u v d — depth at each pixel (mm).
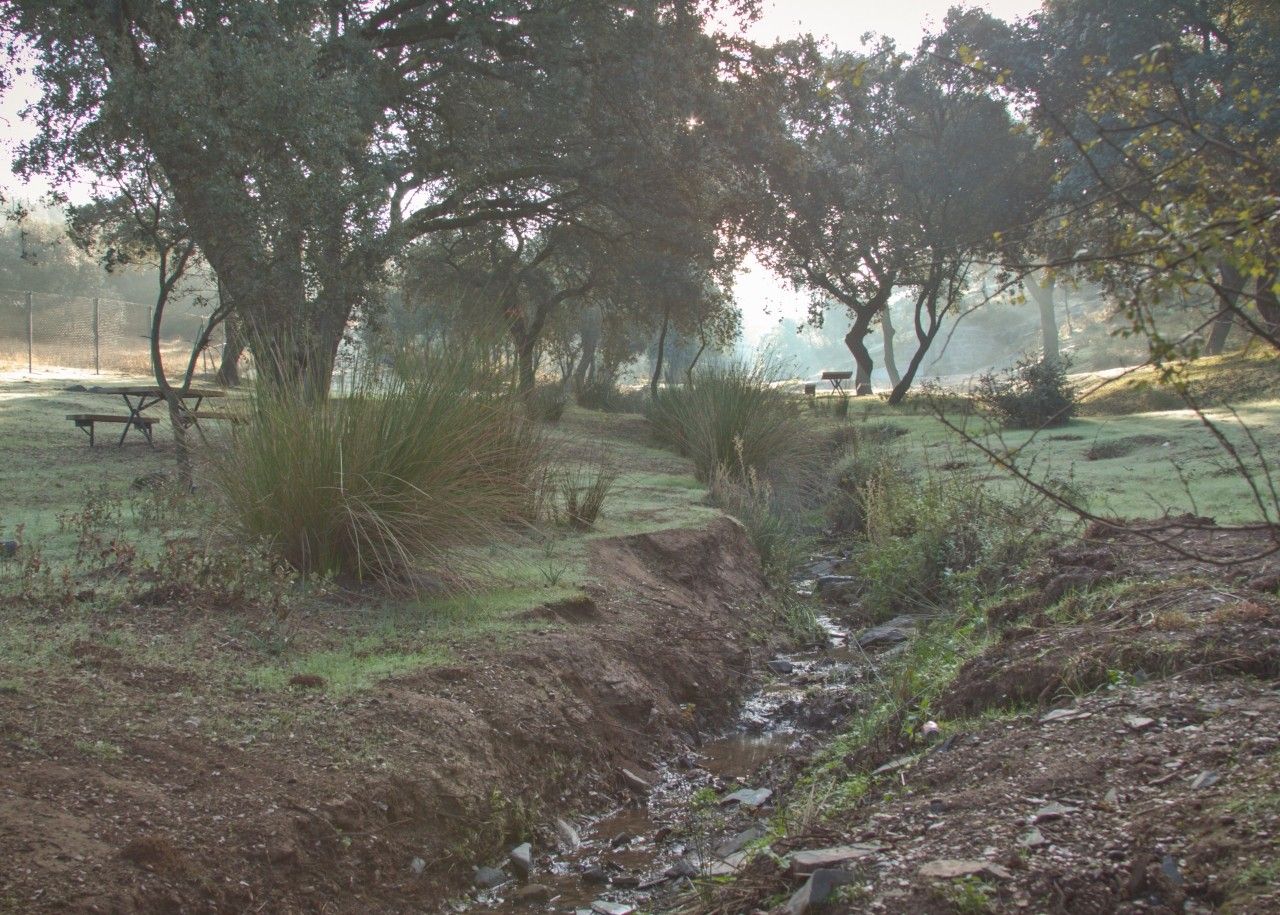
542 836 4598
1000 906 2783
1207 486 9836
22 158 10609
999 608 6668
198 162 10211
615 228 25172
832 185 29219
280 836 3621
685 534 9156
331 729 4441
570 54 18203
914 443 16828
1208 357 23922
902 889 2918
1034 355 20172
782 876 3246
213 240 10219
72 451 12789
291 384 6984
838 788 4738
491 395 7863
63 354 35031
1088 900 2791
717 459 12922
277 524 6473
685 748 6016
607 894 4098
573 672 5797
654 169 20219
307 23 14617
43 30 11617
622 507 10484
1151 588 5684
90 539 6938
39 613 5328
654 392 20391
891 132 29953
